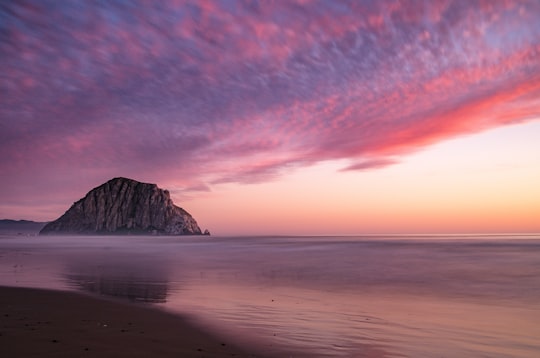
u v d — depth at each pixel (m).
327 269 41.66
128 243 165.38
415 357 11.24
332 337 13.17
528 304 20.31
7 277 31.59
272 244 144.88
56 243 158.38
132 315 15.86
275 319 15.88
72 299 19.66
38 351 10.23
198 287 26.48
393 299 21.81
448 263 49.59
